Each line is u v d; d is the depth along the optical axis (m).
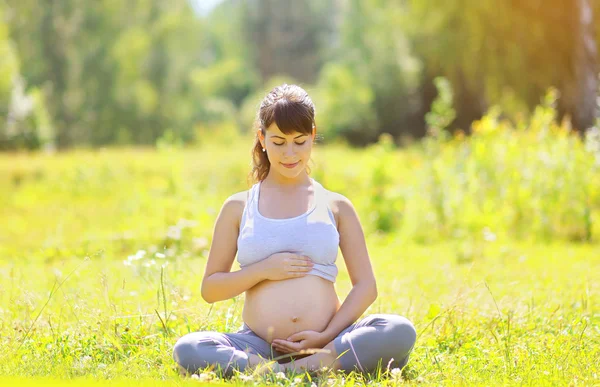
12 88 36.50
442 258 9.77
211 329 4.91
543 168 12.09
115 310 5.01
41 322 5.21
